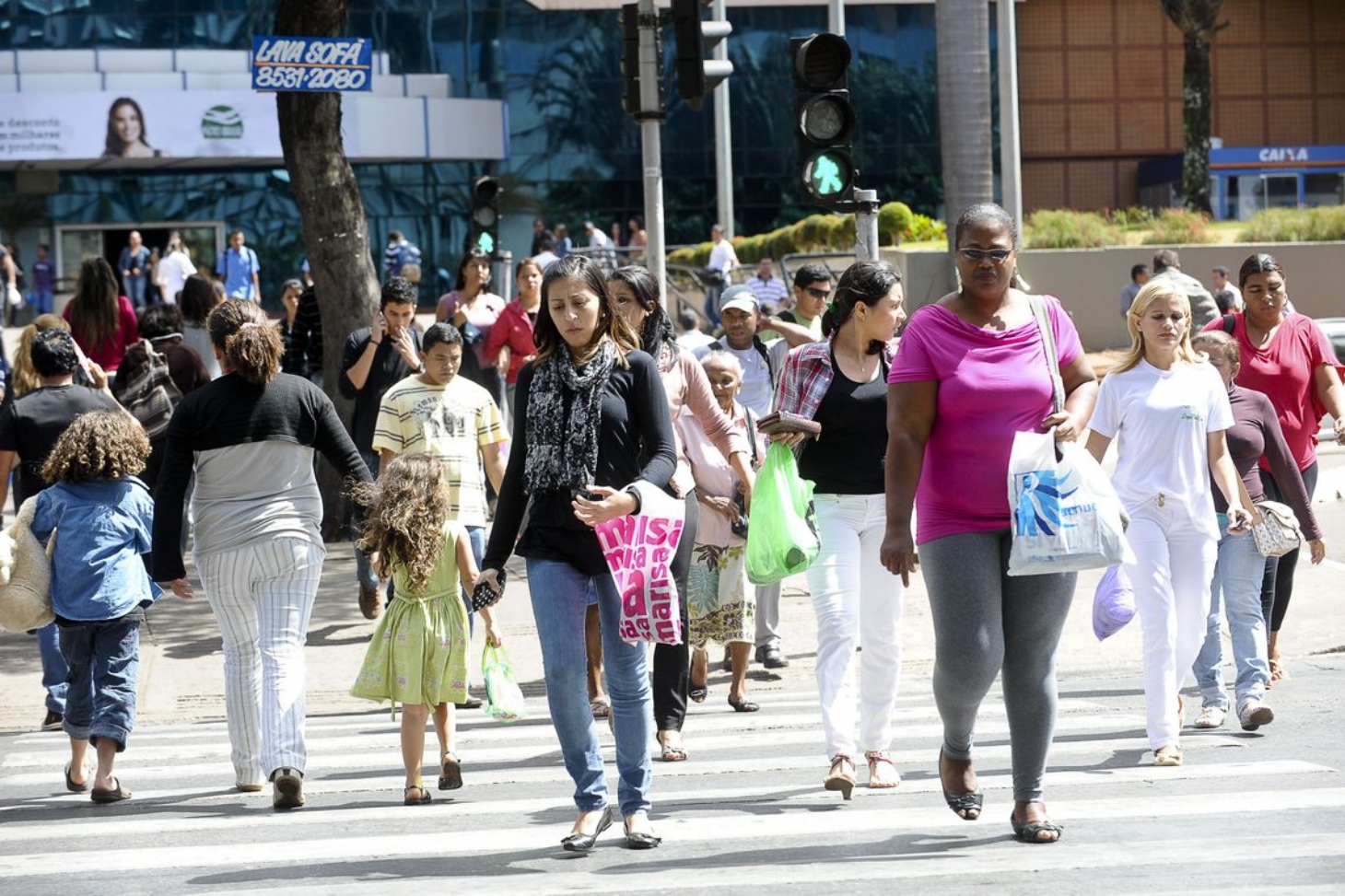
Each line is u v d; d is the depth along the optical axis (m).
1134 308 23.84
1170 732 23.23
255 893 17.84
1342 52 158.75
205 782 25.27
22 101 127.50
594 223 145.88
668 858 18.59
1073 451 17.59
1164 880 16.70
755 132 148.50
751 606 29.27
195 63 130.88
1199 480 23.59
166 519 22.69
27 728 31.02
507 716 23.20
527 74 144.62
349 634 37.91
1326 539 45.84
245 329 22.91
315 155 50.56
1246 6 158.25
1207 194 121.69
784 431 21.77
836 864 17.98
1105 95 157.25
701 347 32.47
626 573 18.25
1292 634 35.75
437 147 138.12
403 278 37.75
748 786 22.83
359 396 38.28
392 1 141.50
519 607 40.03
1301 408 29.92
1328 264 97.44
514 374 51.59
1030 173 157.38
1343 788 21.33
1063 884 16.69
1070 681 32.09
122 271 125.31
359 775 25.33
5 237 138.88
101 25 138.12
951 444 17.75
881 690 22.23
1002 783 22.44
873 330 21.89
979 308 17.92
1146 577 23.33
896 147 148.62
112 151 128.88
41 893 18.36
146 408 36.78
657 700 25.08
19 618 23.78
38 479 28.08
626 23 38.50
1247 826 19.23
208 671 35.38
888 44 148.25
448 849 19.72
